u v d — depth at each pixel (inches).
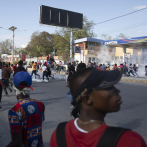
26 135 70.9
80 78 41.0
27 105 71.7
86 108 39.7
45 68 541.6
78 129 39.5
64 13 1101.7
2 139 150.9
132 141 33.3
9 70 334.0
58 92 365.1
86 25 1503.4
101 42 1310.3
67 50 1352.1
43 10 1029.2
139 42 780.0
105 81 36.6
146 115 210.2
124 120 193.6
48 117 205.6
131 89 402.0
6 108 244.2
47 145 140.4
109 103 37.1
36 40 2082.9
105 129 36.1
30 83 77.3
